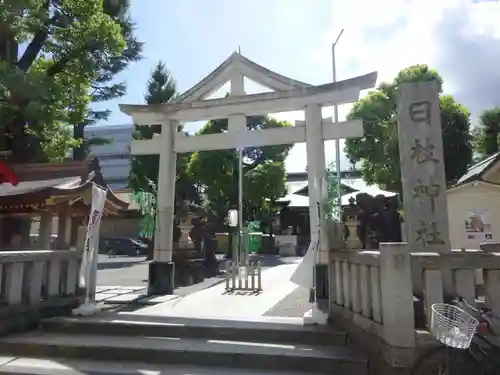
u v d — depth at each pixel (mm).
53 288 7012
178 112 10008
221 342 5617
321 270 7391
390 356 4152
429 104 5715
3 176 8406
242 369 4938
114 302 8477
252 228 23344
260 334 5742
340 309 5902
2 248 10156
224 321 6270
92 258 7391
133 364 5156
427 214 5559
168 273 9680
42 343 5582
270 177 26156
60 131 12734
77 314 6902
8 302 6199
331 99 8750
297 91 9000
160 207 9906
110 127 43375
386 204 11359
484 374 3842
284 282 12281
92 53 12477
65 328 6273
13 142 11953
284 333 5668
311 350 5164
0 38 12086
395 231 10984
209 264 15109
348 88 8609
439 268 4258
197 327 5934
